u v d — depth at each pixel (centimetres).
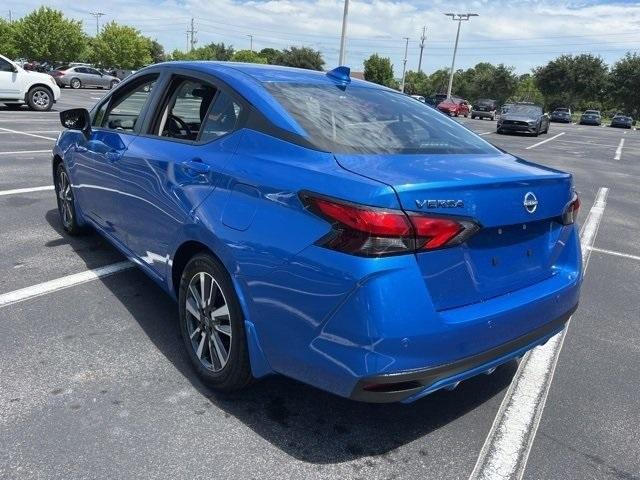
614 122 5466
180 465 245
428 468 254
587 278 540
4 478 231
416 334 222
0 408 277
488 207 242
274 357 252
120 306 399
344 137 279
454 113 4606
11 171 852
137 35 7088
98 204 439
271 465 249
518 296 265
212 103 323
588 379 342
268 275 246
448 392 318
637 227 777
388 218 217
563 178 285
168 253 325
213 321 291
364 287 217
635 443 281
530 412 302
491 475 252
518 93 8562
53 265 473
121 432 264
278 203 248
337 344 226
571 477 254
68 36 5891
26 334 352
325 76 357
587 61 7738
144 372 316
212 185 286
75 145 479
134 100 407
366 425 282
